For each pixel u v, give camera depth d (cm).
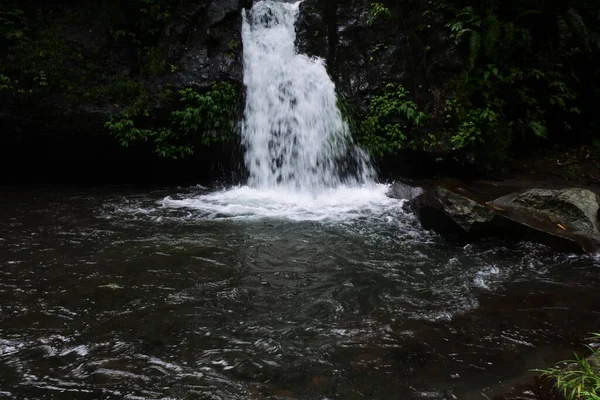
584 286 523
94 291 496
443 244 657
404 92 998
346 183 981
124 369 366
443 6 1049
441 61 1033
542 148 1143
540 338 415
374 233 698
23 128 966
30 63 966
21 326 425
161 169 1026
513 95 1067
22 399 329
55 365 370
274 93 1002
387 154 987
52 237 657
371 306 476
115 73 1028
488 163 988
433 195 706
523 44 1077
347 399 334
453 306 477
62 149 993
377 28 1037
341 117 995
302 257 604
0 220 729
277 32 1056
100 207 820
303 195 920
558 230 657
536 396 335
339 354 390
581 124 1177
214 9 1042
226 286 515
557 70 1124
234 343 405
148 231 691
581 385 314
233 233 688
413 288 519
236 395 337
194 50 1014
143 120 985
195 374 361
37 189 959
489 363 378
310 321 445
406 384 351
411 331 428
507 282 536
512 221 647
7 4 984
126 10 1066
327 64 1035
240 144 995
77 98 977
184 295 492
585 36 1078
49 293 490
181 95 980
